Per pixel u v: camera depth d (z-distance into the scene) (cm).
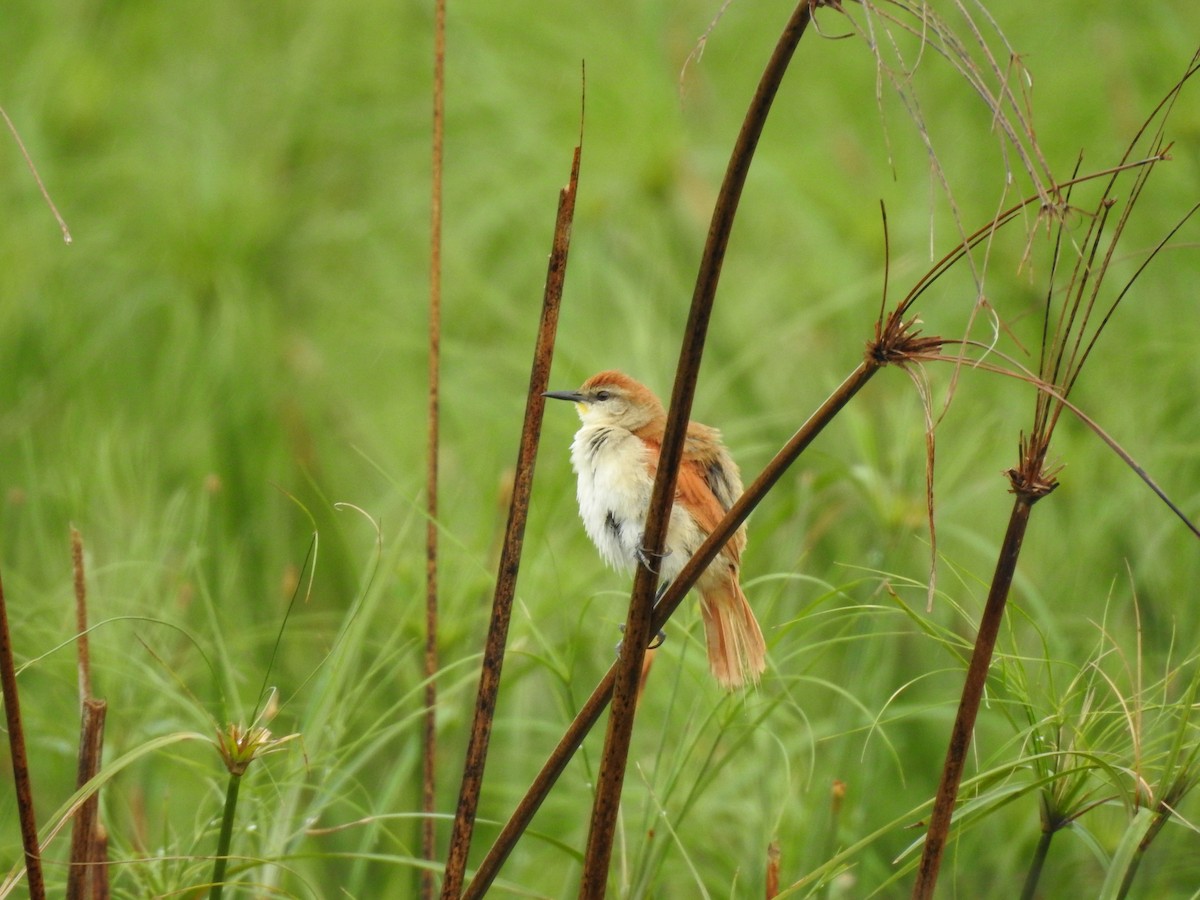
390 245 1414
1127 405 1102
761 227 1370
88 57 1428
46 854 851
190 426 1212
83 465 1011
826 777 931
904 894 961
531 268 1316
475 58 1292
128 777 839
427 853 741
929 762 1052
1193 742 585
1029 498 516
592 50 1237
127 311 1283
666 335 1220
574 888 922
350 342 1373
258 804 715
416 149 1440
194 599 1039
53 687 877
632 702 531
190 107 1419
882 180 1241
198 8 1486
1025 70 442
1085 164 1220
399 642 894
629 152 1205
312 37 1471
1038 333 1178
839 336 1285
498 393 1238
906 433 945
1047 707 705
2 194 1318
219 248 1273
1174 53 1216
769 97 466
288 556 1153
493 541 904
